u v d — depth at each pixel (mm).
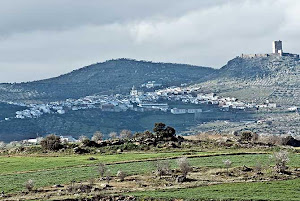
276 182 180625
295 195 162750
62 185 185250
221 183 179875
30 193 174500
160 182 184375
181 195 162250
